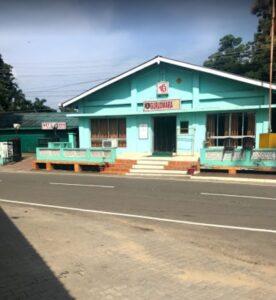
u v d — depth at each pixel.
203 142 19.83
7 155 24.77
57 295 4.36
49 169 21.34
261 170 15.61
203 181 14.63
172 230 7.23
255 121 18.73
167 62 19.92
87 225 7.63
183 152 20.52
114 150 19.41
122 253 5.79
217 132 19.75
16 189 13.45
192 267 5.17
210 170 16.70
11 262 5.46
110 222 7.95
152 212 8.96
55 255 5.73
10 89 40.53
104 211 9.17
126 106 22.02
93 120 23.19
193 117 20.17
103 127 22.94
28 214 8.85
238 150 16.00
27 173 19.89
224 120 19.56
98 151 19.77
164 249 5.98
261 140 16.86
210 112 19.67
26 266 5.29
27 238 6.69
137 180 15.32
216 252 5.84
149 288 4.50
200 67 19.23
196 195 11.24
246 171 16.02
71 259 5.54
